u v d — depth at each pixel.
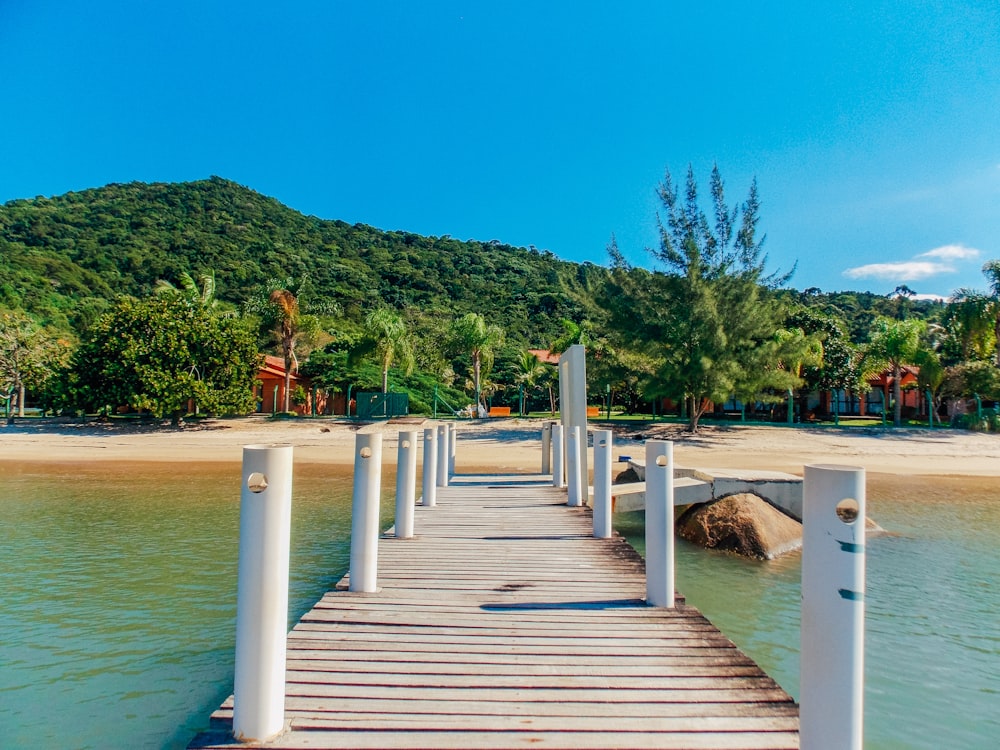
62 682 5.50
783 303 27.95
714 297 26.33
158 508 13.66
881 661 6.13
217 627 6.73
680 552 10.45
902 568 9.38
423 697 3.74
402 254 104.62
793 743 3.30
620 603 5.54
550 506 10.56
